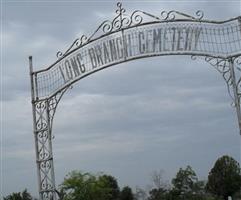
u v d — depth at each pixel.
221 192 57.03
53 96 16.91
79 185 39.50
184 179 59.34
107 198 43.25
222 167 57.66
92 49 16.05
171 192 57.81
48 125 16.88
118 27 15.59
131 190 62.59
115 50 15.63
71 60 16.44
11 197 42.47
